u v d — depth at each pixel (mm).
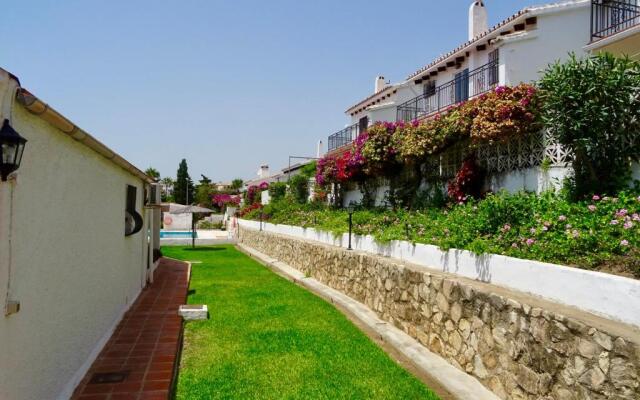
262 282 13109
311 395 5070
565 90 6562
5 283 2990
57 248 4242
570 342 3895
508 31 13773
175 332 7148
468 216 7883
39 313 3746
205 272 15164
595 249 5086
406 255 8523
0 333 2918
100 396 4652
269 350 6664
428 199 12836
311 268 13773
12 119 3023
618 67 6461
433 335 6496
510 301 4797
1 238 2920
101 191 6250
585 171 7066
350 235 11383
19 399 3291
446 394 5172
